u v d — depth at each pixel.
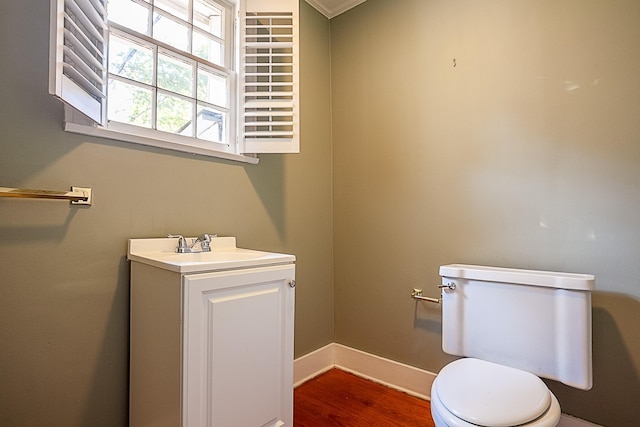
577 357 1.29
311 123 2.30
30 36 1.21
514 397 1.11
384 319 2.16
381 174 2.19
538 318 1.38
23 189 1.10
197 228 1.68
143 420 1.30
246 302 1.25
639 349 1.39
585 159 1.51
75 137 1.30
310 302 2.26
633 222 1.40
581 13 1.53
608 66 1.46
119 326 1.41
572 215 1.54
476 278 1.53
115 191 1.40
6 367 1.16
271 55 1.85
